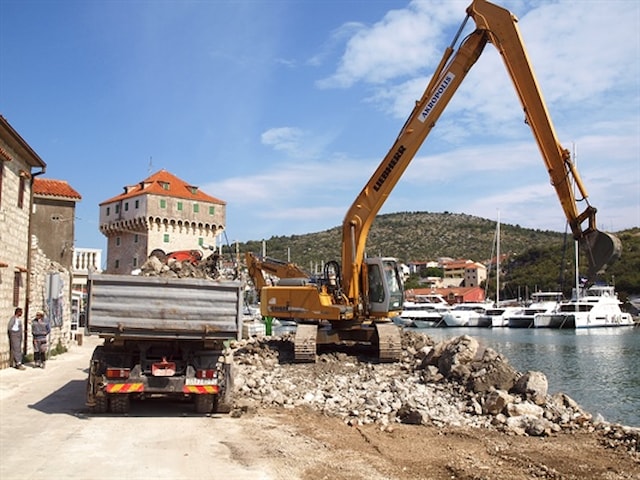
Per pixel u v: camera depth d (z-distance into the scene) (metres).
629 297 105.12
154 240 73.81
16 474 8.07
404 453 10.09
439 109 19.89
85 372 19.75
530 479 8.89
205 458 9.05
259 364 19.58
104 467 8.45
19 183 22.23
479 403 14.30
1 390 15.66
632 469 9.66
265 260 25.11
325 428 11.84
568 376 29.52
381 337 19.58
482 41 19.14
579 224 16.34
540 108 17.03
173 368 12.18
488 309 89.06
